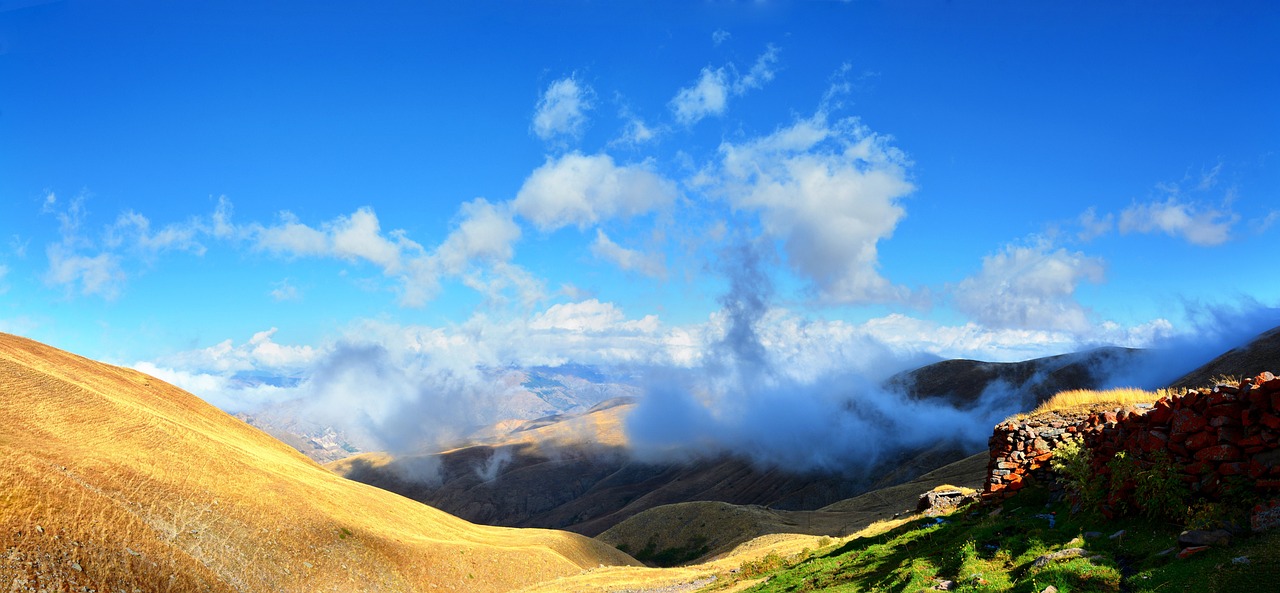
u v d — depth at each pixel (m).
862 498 141.12
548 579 91.12
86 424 69.25
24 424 62.41
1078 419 21.11
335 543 71.69
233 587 54.56
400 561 76.12
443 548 84.81
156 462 67.69
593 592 54.34
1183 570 10.45
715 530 158.00
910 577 15.31
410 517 96.56
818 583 19.52
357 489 99.81
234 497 69.06
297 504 75.12
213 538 59.53
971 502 24.30
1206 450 12.76
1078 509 16.23
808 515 144.00
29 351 90.38
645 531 172.88
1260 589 8.87
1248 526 11.09
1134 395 21.59
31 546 43.03
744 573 29.89
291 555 65.12
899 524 27.88
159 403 99.50
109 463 61.81
